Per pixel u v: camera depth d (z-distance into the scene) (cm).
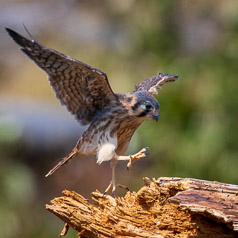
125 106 902
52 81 853
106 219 757
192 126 1341
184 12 1559
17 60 2389
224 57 1373
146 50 1538
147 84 1058
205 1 1568
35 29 2317
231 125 1318
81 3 2289
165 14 1527
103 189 1714
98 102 905
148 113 908
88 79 851
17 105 2055
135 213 752
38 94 2241
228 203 706
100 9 2020
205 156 1316
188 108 1356
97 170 1758
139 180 1562
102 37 1958
